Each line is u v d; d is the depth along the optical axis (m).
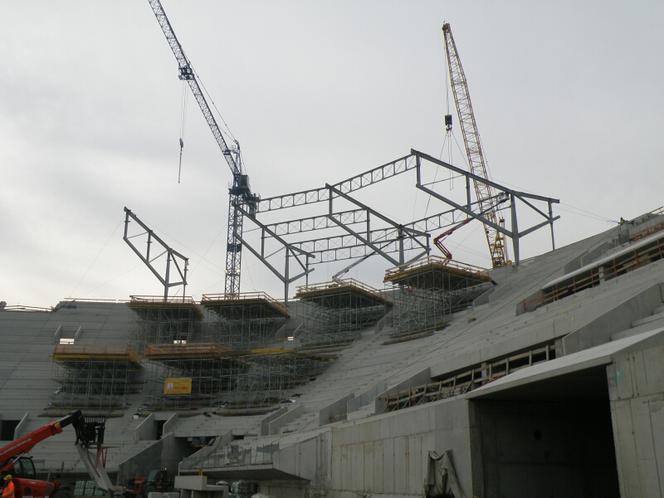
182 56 111.62
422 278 74.31
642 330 26.81
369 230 86.00
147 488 52.38
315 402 63.19
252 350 78.94
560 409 25.27
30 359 84.00
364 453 33.53
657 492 16.98
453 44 110.75
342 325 85.12
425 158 76.44
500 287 69.62
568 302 41.66
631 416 17.95
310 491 39.28
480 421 24.47
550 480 24.48
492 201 98.69
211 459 53.59
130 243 93.50
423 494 27.20
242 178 116.88
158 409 75.50
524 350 34.34
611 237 60.94
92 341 88.25
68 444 67.12
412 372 50.19
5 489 28.22
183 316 89.75
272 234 92.81
